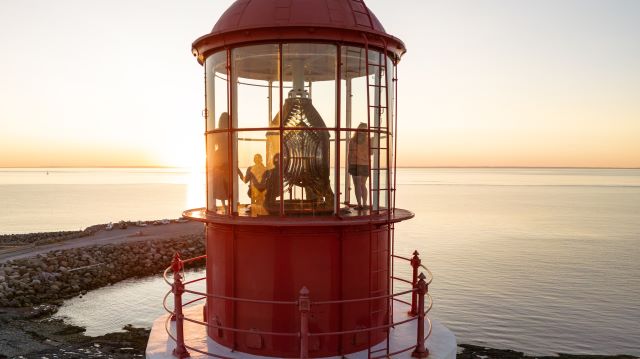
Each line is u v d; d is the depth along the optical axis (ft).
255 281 24.21
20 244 145.48
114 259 115.96
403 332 27.81
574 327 83.25
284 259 23.75
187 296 93.04
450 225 220.64
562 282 112.57
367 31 23.71
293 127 23.49
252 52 24.45
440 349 25.48
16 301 83.66
